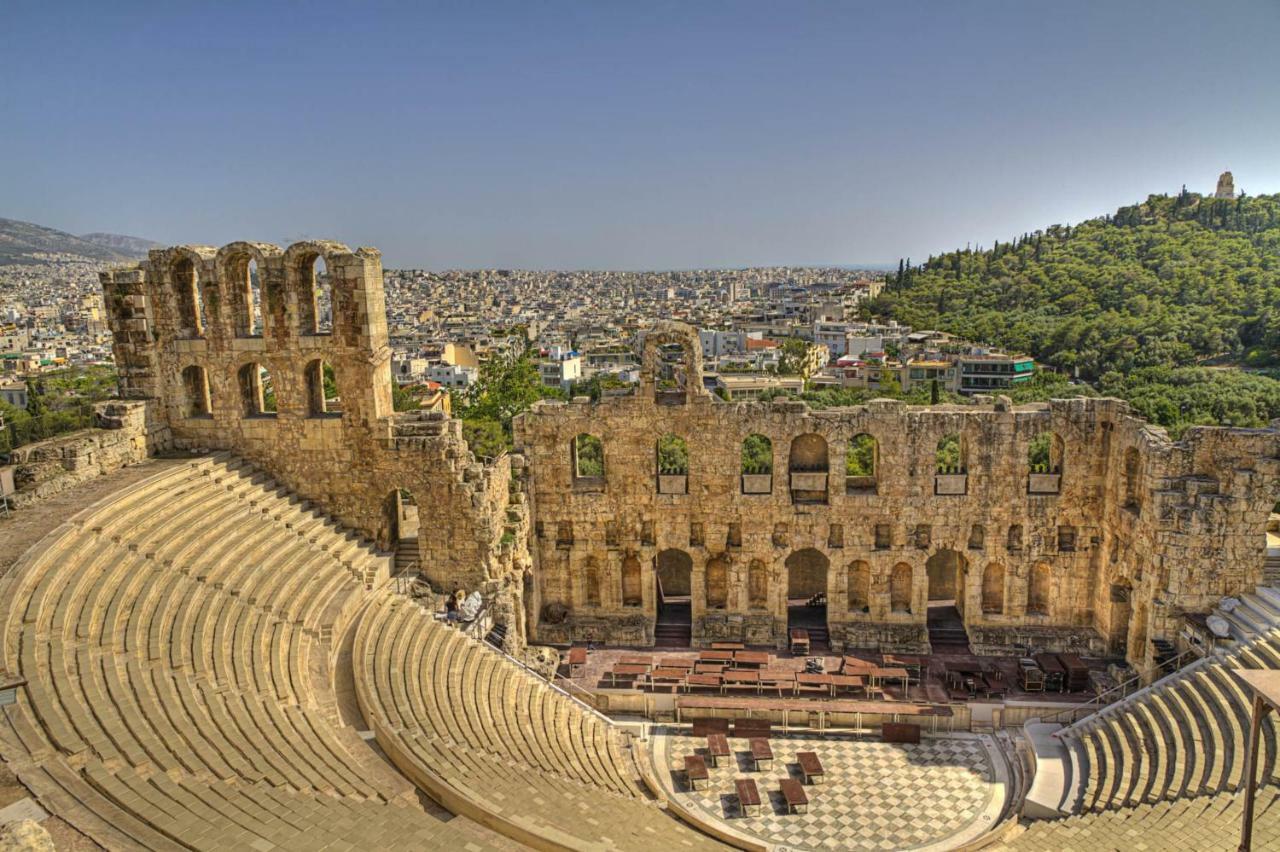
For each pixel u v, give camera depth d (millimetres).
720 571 52531
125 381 46719
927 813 35750
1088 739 38000
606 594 52094
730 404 49062
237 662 31031
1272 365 119312
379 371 46781
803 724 42531
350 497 47406
